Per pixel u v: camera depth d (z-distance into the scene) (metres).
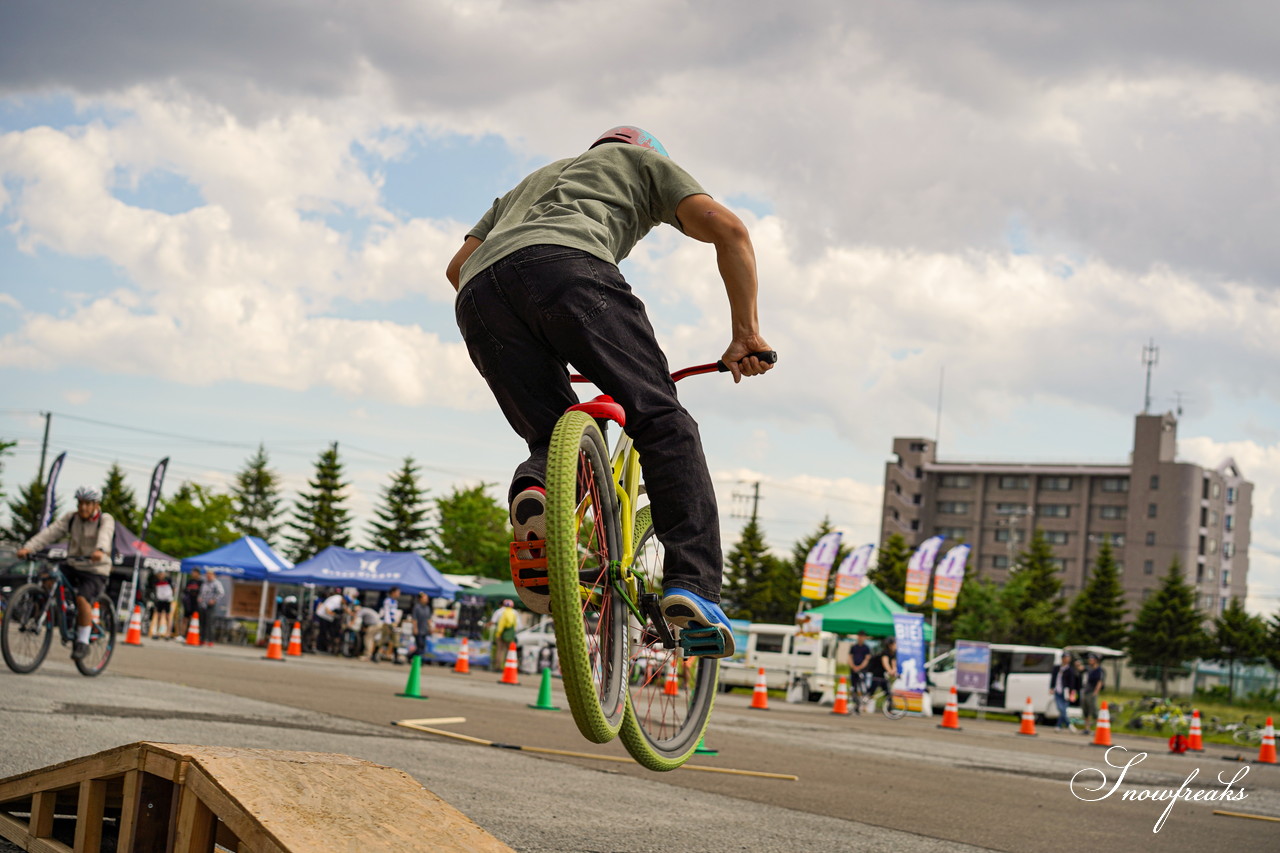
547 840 4.10
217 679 12.05
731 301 2.80
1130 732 25.00
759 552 74.44
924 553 28.64
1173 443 96.50
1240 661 67.00
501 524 62.28
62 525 9.73
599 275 2.61
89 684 9.10
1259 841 6.36
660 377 2.71
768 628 29.47
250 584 33.62
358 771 2.62
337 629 28.75
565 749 8.06
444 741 7.64
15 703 6.84
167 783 2.49
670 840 4.39
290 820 2.13
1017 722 27.20
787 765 8.61
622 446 2.95
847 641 32.88
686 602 2.61
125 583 29.19
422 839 2.30
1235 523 103.00
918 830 5.46
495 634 28.34
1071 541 97.06
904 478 102.81
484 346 2.73
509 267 2.63
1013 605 66.81
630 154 2.86
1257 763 15.85
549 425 2.75
